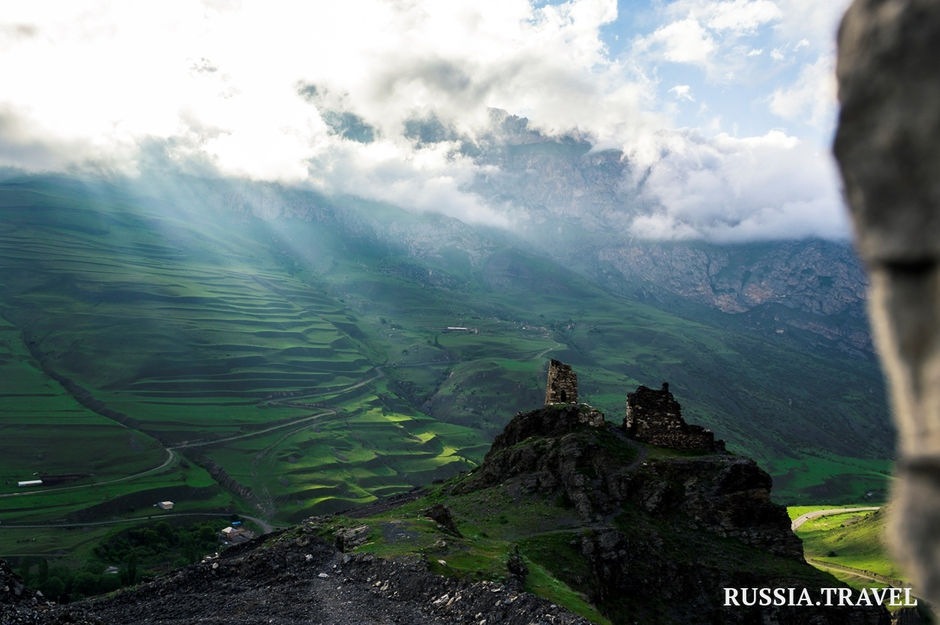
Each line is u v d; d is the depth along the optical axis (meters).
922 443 1.98
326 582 37.47
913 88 2.05
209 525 171.88
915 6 2.09
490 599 32.09
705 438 68.94
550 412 74.50
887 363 2.15
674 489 61.03
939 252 1.96
